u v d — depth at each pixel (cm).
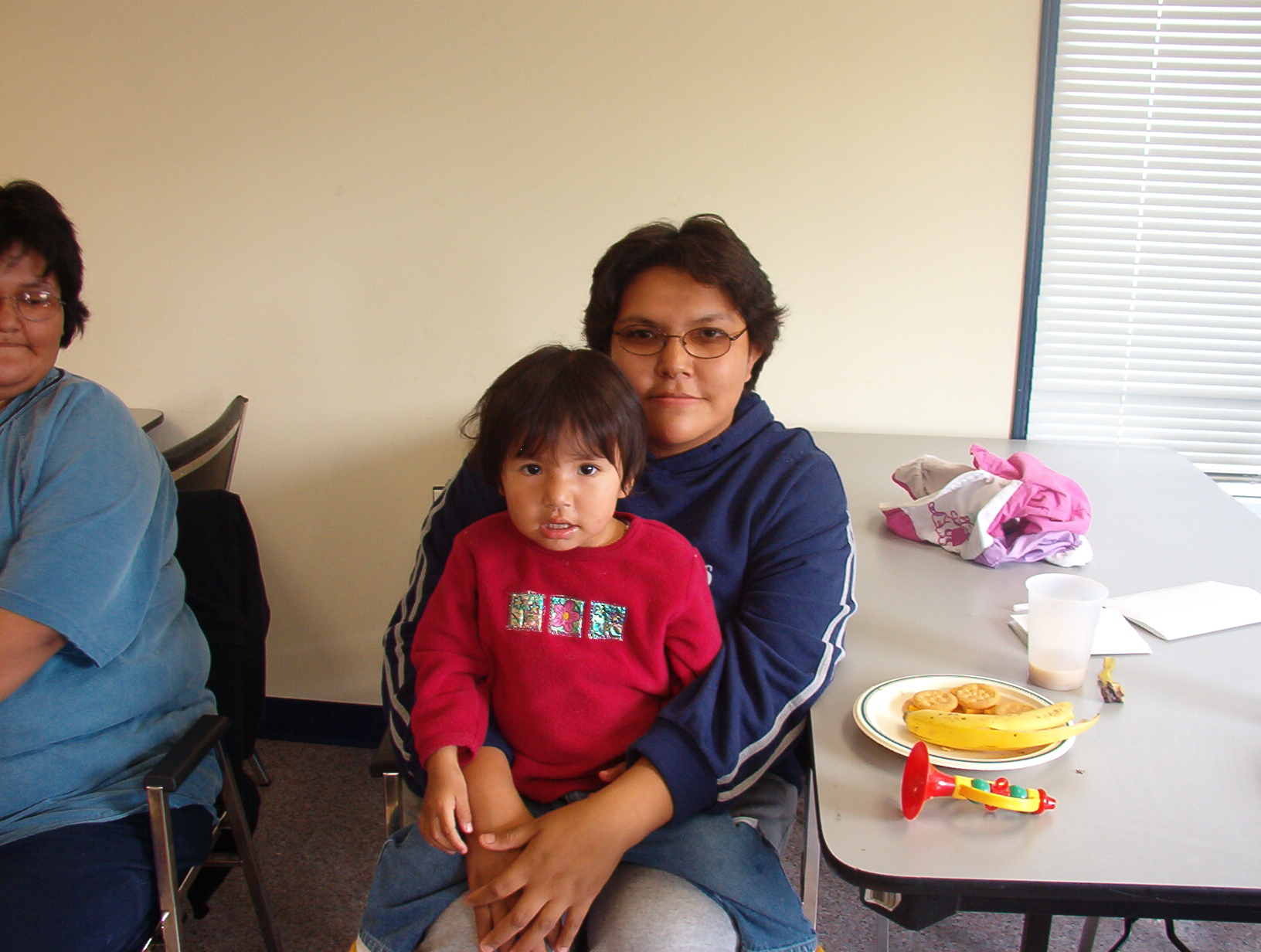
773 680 105
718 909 98
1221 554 147
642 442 109
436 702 107
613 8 201
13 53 219
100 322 231
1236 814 82
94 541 117
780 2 197
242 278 225
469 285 219
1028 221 203
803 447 126
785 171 205
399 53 209
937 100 199
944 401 214
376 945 102
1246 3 194
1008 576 140
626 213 211
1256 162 201
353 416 230
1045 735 90
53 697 118
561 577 108
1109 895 73
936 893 74
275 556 240
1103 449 204
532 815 105
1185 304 210
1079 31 198
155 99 218
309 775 232
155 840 116
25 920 106
